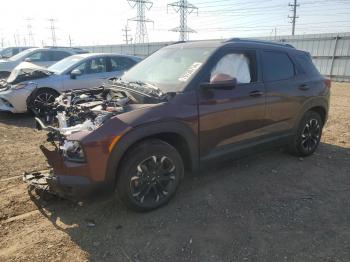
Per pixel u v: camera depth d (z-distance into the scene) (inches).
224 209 145.1
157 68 171.0
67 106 149.9
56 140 136.9
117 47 1371.8
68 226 131.6
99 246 119.8
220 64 158.6
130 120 128.0
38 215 139.1
